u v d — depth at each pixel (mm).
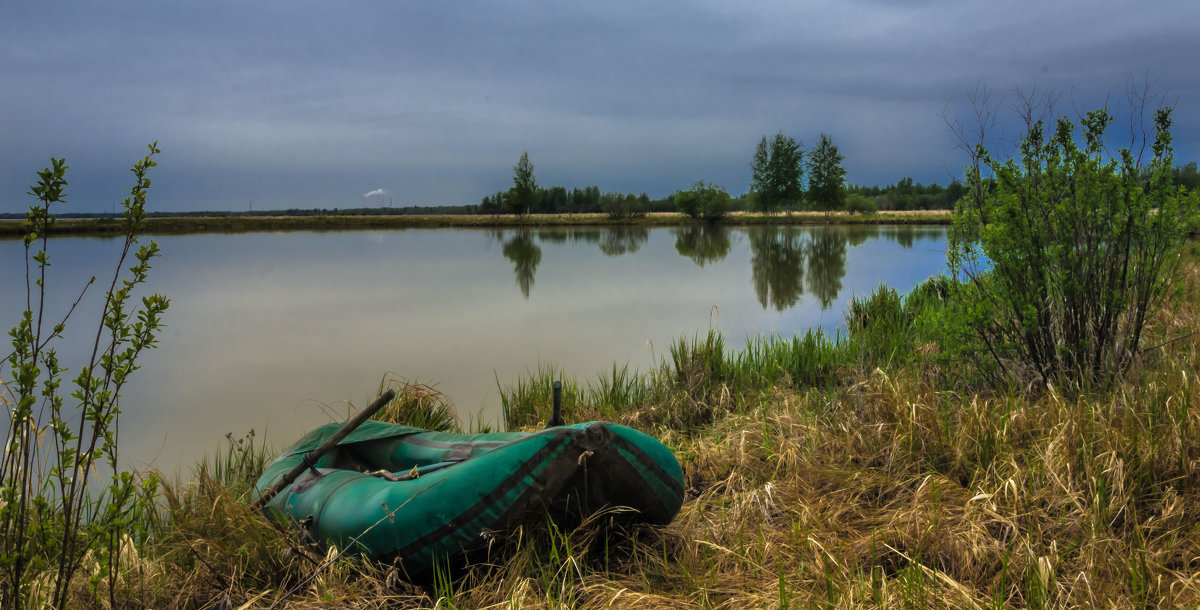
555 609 3117
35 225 2674
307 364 9922
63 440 2869
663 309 14789
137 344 2943
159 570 3656
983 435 4484
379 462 4699
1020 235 5574
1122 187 5406
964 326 5785
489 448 4012
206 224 68688
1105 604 2973
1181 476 3752
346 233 56844
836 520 3955
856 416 5367
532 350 10688
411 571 3480
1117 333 5891
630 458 3492
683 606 3191
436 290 18406
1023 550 3387
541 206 116062
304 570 3613
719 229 58125
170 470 5844
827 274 21359
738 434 5512
